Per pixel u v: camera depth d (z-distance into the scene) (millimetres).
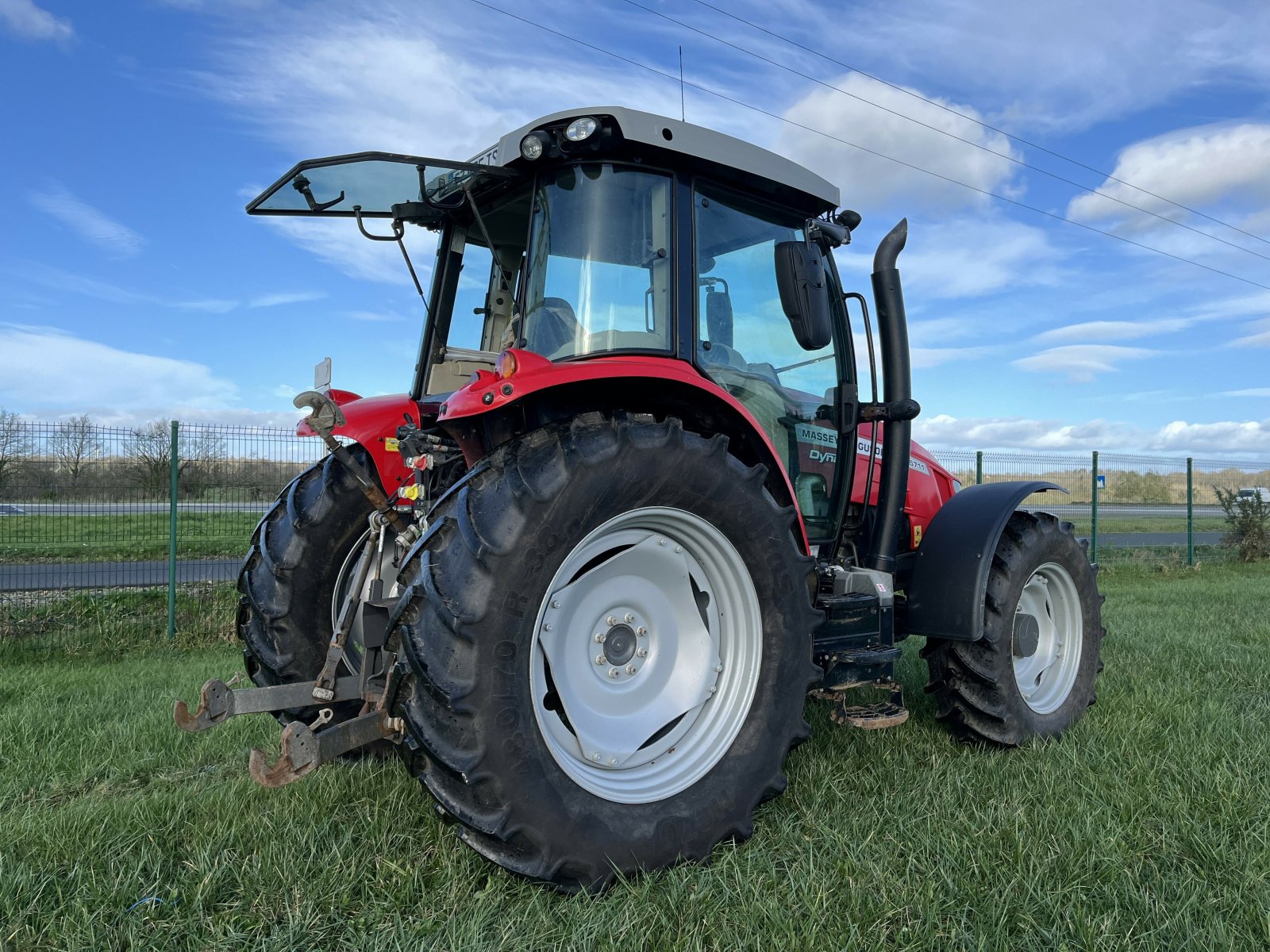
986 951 1925
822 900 2107
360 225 3379
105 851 2395
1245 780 2830
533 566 2230
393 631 2227
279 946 1943
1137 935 1987
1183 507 14602
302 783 2943
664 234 2857
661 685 2637
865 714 3059
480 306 3590
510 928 2002
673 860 2387
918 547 3646
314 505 3229
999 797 2795
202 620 7375
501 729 2152
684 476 2504
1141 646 5539
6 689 5039
